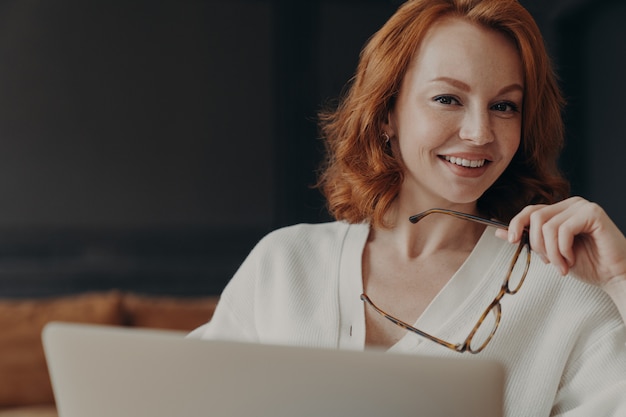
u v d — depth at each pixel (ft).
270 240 5.33
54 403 12.98
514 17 4.47
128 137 19.94
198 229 20.17
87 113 19.79
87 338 3.34
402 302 4.77
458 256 4.85
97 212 19.80
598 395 4.37
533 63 4.50
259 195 20.44
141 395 3.30
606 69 18.52
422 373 3.11
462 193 4.54
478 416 3.11
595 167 18.92
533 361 4.58
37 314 13.19
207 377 3.23
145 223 20.01
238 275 5.32
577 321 4.54
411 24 4.63
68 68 19.72
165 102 20.08
